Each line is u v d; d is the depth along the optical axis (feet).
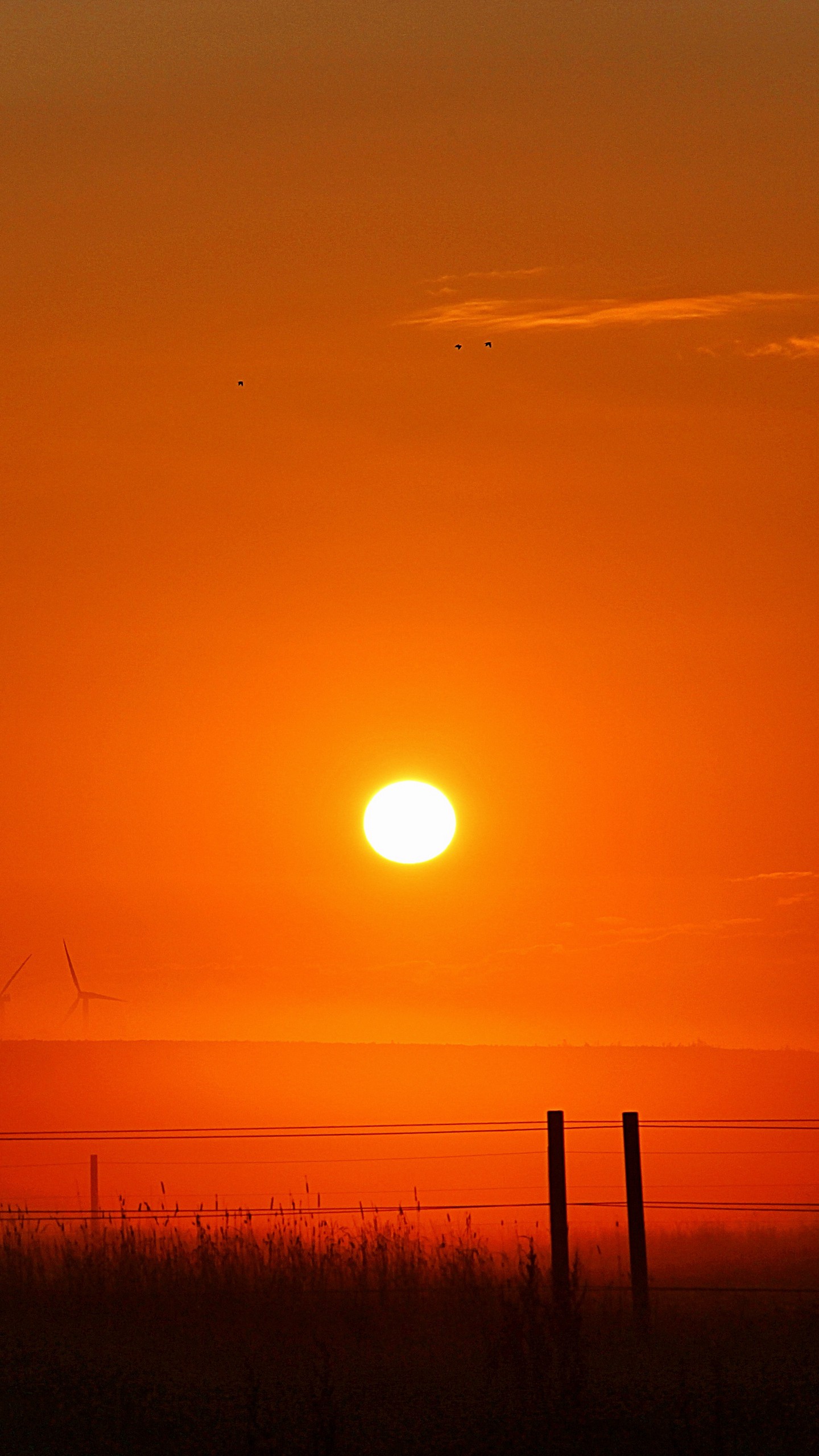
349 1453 181.16
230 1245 342.44
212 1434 188.75
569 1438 185.37
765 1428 188.24
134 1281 298.15
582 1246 417.49
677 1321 263.49
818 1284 338.13
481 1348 239.91
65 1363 230.27
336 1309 275.39
